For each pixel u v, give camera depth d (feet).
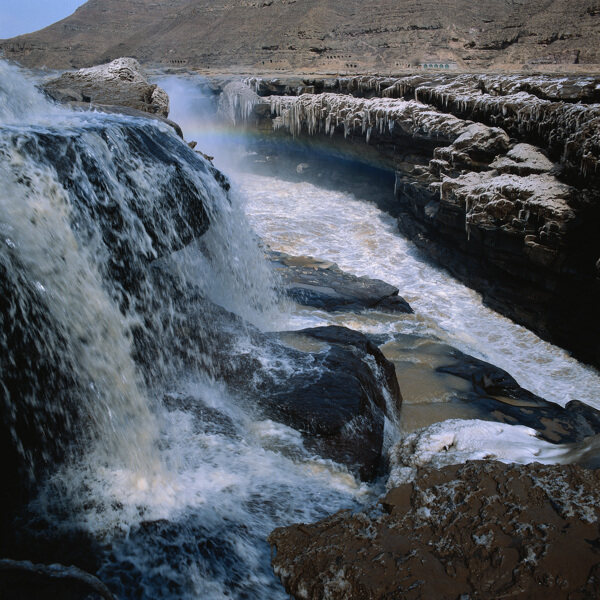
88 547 11.42
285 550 10.96
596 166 29.71
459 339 30.53
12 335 12.44
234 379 17.20
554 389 28.45
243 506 13.03
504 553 9.64
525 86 40.32
